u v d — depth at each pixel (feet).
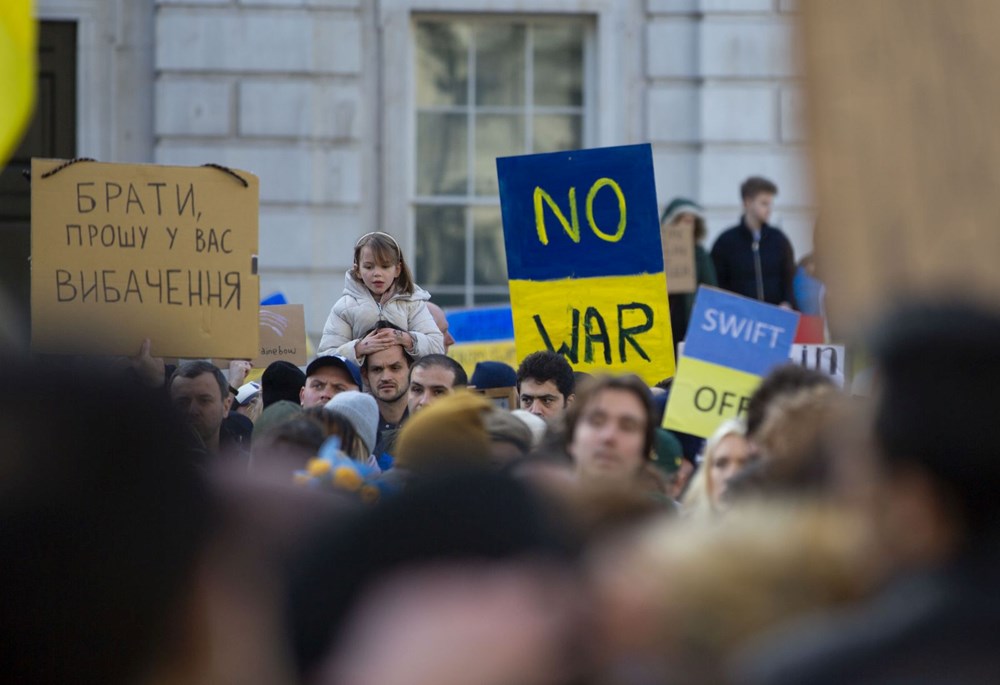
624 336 54.49
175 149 103.91
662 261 54.13
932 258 16.14
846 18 16.30
